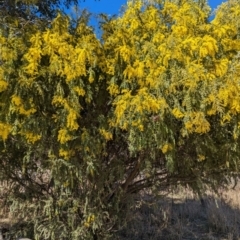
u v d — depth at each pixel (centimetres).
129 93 399
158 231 584
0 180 500
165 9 455
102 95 435
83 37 427
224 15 458
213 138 440
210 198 726
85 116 439
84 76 416
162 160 472
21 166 478
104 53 434
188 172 480
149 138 394
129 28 452
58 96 403
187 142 439
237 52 439
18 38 417
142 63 408
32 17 475
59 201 463
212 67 412
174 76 393
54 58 400
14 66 403
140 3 456
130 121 391
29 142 418
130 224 568
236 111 400
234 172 486
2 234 523
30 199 497
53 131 414
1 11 457
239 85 394
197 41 411
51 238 471
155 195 514
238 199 776
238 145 434
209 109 396
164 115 392
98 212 469
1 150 440
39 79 408
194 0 469
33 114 407
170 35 423
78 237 464
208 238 602
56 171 429
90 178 464
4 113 400
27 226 518
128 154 477
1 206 566
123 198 504
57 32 421
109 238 486
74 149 423
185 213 702
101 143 432
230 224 650
